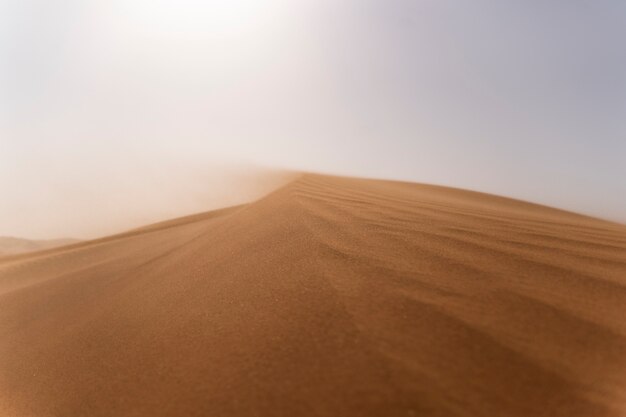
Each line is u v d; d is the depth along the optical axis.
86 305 4.15
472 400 1.51
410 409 1.46
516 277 2.56
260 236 4.05
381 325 2.00
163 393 1.97
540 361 1.72
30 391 2.63
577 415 1.47
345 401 1.53
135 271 4.89
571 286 2.43
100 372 2.50
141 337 2.75
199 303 2.92
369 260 2.88
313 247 3.28
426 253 3.03
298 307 2.32
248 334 2.20
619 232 4.60
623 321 2.02
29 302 4.76
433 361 1.71
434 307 2.15
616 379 1.63
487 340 1.86
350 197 5.77
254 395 1.68
